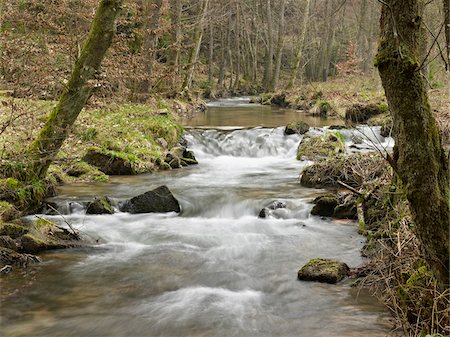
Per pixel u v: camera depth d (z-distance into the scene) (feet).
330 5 123.03
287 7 161.79
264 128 54.44
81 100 27.91
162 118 52.95
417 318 14.16
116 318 16.80
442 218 11.47
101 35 26.99
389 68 11.07
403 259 16.15
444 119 27.55
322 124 64.54
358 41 125.29
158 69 71.20
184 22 90.17
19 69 44.34
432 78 48.32
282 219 28.68
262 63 180.24
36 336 15.58
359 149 46.26
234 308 17.53
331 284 19.27
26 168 27.68
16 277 20.20
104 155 39.22
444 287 12.24
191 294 18.76
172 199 29.96
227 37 144.97
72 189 33.24
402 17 10.88
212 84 128.47
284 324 16.16
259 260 22.30
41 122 36.91
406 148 11.39
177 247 24.21
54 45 49.19
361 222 25.20
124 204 29.76
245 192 33.47
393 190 22.58
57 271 20.92
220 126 61.05
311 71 140.67
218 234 26.13
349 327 15.71
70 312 17.25
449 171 11.54
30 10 53.31
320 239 24.81
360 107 60.49
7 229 22.76
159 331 15.88
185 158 45.98
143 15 62.85
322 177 35.35
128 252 23.48
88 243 24.45
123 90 61.72
